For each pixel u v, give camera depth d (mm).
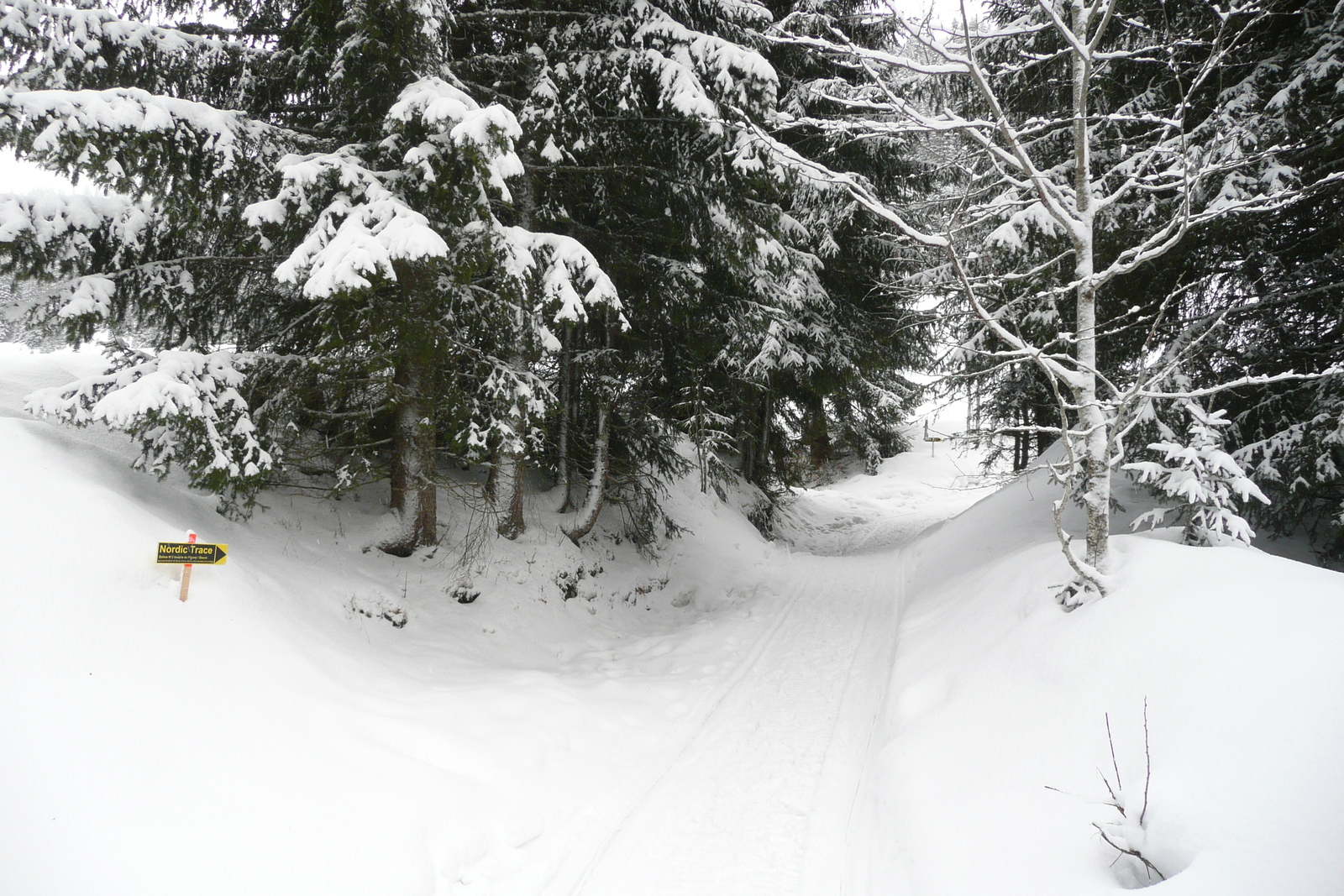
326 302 5969
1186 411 6945
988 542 10219
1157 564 4633
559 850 4535
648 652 8758
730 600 11484
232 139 5766
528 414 7891
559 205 9117
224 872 3326
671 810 5113
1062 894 3064
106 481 5605
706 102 7488
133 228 6359
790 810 5074
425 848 4027
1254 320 7070
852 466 32750
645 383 10977
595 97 8492
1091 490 5145
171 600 4766
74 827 3191
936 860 3838
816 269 13211
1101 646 4281
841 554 16125
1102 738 3715
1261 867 2518
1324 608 3379
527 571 9445
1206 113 6980
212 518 6656
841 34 5242
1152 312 7863
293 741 4359
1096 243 7492
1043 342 8375
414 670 6516
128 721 3777
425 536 8828
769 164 8078
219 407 5797
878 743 6008
